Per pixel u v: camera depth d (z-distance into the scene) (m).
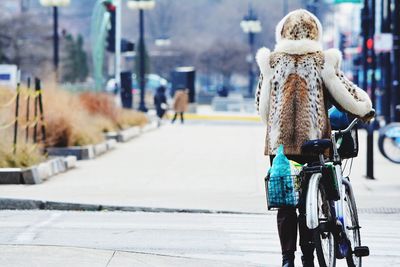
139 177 46.50
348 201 21.11
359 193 40.19
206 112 158.62
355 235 21.22
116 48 116.50
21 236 28.06
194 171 49.69
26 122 50.16
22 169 43.12
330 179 19.80
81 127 62.00
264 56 20.59
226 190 40.88
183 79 148.38
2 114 52.12
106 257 23.56
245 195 39.12
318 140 19.52
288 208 19.59
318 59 20.38
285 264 19.59
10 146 45.78
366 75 71.38
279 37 20.83
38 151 49.31
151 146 70.00
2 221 31.84
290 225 19.61
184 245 26.67
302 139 20.03
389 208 35.75
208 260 23.66
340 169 20.61
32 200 36.09
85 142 60.03
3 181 42.84
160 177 46.56
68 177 46.59
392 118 89.62
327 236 19.88
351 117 21.48
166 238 28.02
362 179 45.72
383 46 61.59
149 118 106.69
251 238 28.16
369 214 34.81
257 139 78.81
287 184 19.28
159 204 35.81
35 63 182.12
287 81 20.31
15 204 36.06
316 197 19.14
